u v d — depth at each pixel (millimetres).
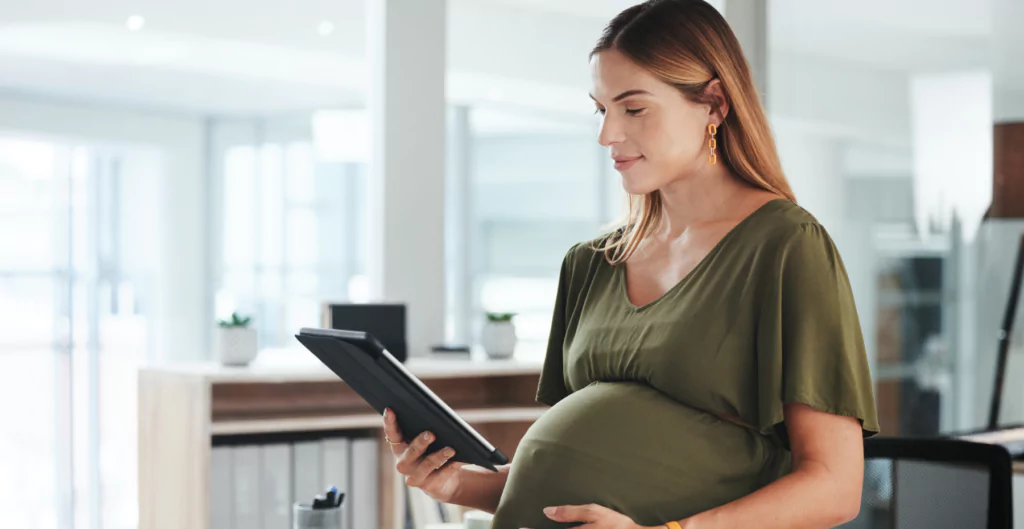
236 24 5309
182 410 3281
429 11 4164
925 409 3826
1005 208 3604
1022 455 2795
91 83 6113
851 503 1170
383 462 3547
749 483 1232
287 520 3406
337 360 1353
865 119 3906
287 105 6707
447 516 3529
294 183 6820
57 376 6406
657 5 1280
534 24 5922
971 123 3674
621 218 1468
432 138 4180
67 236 6410
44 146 6316
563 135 7273
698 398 1227
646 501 1219
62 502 6367
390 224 4113
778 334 1180
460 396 3994
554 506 1252
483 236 7211
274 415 3469
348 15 5543
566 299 1495
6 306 6180
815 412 1182
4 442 6180
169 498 3352
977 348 3688
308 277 6852
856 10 3910
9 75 5871
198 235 6820
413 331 4145
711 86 1265
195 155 6801
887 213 3875
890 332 3900
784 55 4074
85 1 4992
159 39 5254
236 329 3459
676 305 1260
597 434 1255
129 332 6656
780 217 1229
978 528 1788
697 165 1290
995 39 3615
